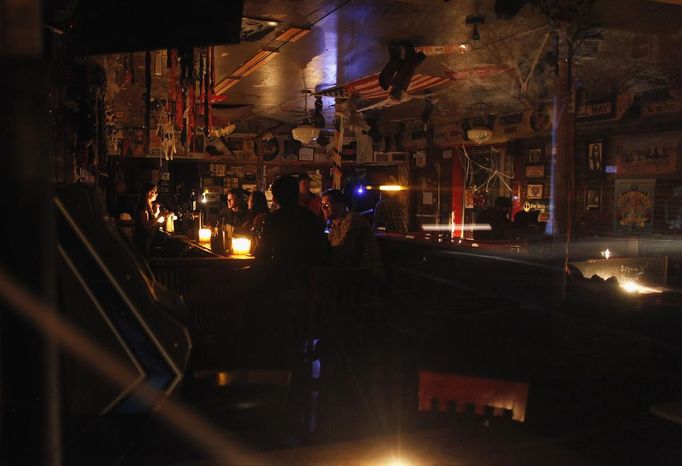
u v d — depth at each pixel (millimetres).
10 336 951
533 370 3898
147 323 1479
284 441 2561
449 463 2451
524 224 6484
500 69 6016
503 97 7516
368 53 5520
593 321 4238
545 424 3031
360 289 3820
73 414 1464
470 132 8023
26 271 874
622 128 7500
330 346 3898
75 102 2574
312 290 3732
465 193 10445
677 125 6758
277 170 12445
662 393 3582
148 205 5559
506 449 2639
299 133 7254
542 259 4652
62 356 1440
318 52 5457
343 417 3092
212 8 1990
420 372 2467
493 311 4848
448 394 2400
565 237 4238
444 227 10945
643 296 4199
